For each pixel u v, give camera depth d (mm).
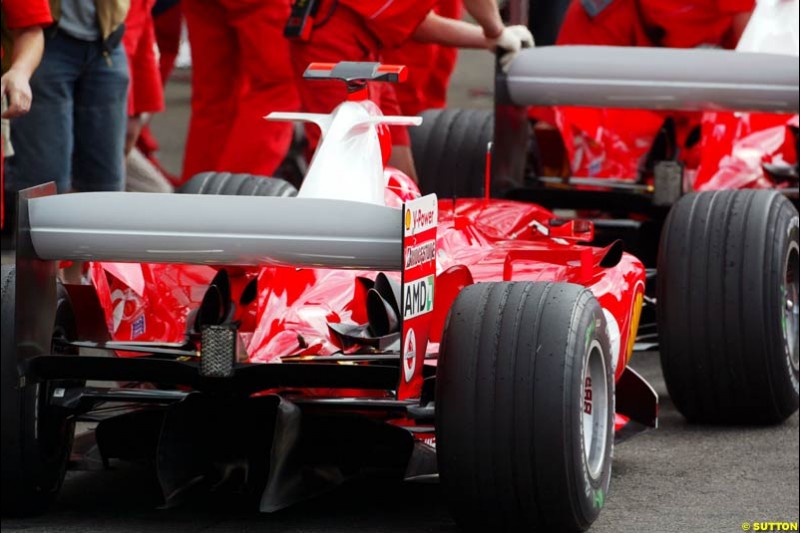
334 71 17078
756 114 25750
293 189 21438
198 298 17859
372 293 15953
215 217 14711
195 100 32219
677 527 16562
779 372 20812
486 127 27281
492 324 15117
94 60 24062
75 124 24469
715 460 19766
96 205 14930
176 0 36219
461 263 18234
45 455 16234
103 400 16531
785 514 17203
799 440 20906
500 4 24500
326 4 23281
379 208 14461
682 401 21453
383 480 18062
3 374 15805
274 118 16984
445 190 27203
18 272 14977
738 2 25906
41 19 21531
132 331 17562
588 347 15367
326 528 16047
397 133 24641
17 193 14891
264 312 16250
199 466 16156
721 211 20859
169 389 17969
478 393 14906
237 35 31438
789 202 21469
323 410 16609
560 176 27094
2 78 21500
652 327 24531
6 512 16359
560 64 24250
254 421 16000
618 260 18516
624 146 26688
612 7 27172
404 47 29406
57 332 16531
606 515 17031
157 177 32156
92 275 17203
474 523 15461
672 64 23859
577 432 15031
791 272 21766
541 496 14977
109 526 16125
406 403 15898
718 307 20594
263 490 16031
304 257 14781
